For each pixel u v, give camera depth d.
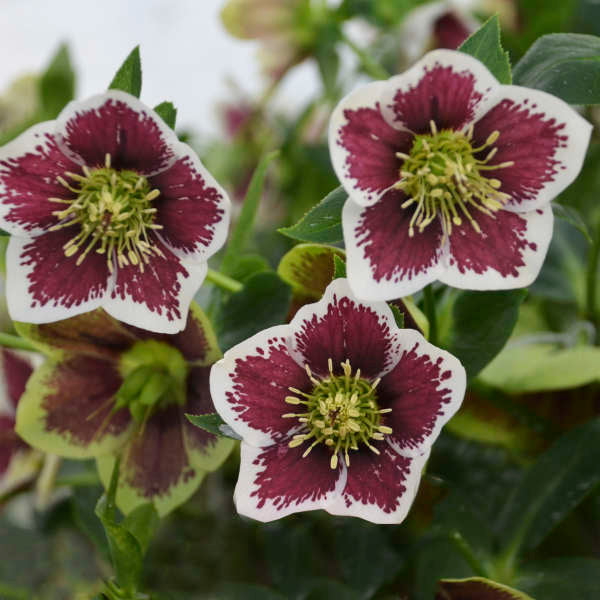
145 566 0.56
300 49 0.67
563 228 0.59
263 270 0.50
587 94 0.45
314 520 0.55
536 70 0.46
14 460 0.57
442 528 0.50
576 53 0.46
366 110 0.41
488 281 0.43
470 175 0.43
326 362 0.42
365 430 0.43
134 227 0.44
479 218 0.43
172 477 0.48
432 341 0.46
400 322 0.42
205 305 0.51
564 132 0.41
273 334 0.42
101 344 0.48
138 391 0.48
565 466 0.49
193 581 0.56
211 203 0.43
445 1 0.66
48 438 0.49
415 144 0.42
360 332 0.42
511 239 0.43
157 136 0.42
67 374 0.49
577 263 0.58
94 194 0.44
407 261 0.42
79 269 0.45
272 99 0.72
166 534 0.57
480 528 0.50
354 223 0.42
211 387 0.42
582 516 0.53
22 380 0.57
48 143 0.43
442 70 0.40
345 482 0.42
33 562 0.58
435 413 0.42
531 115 0.42
